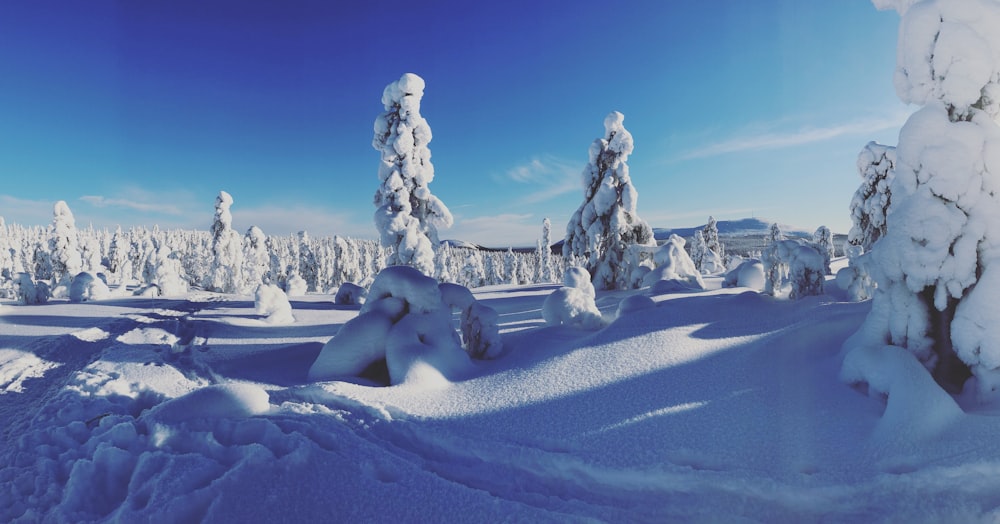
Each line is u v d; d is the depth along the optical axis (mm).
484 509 3764
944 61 5562
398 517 3721
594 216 25219
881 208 22312
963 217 5375
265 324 15789
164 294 30797
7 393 7672
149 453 4570
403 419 5832
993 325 4930
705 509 3787
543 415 5668
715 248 55656
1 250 49938
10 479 4484
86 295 24500
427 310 9109
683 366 6562
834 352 6562
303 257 58312
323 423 5559
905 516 3422
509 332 11930
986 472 3527
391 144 22859
